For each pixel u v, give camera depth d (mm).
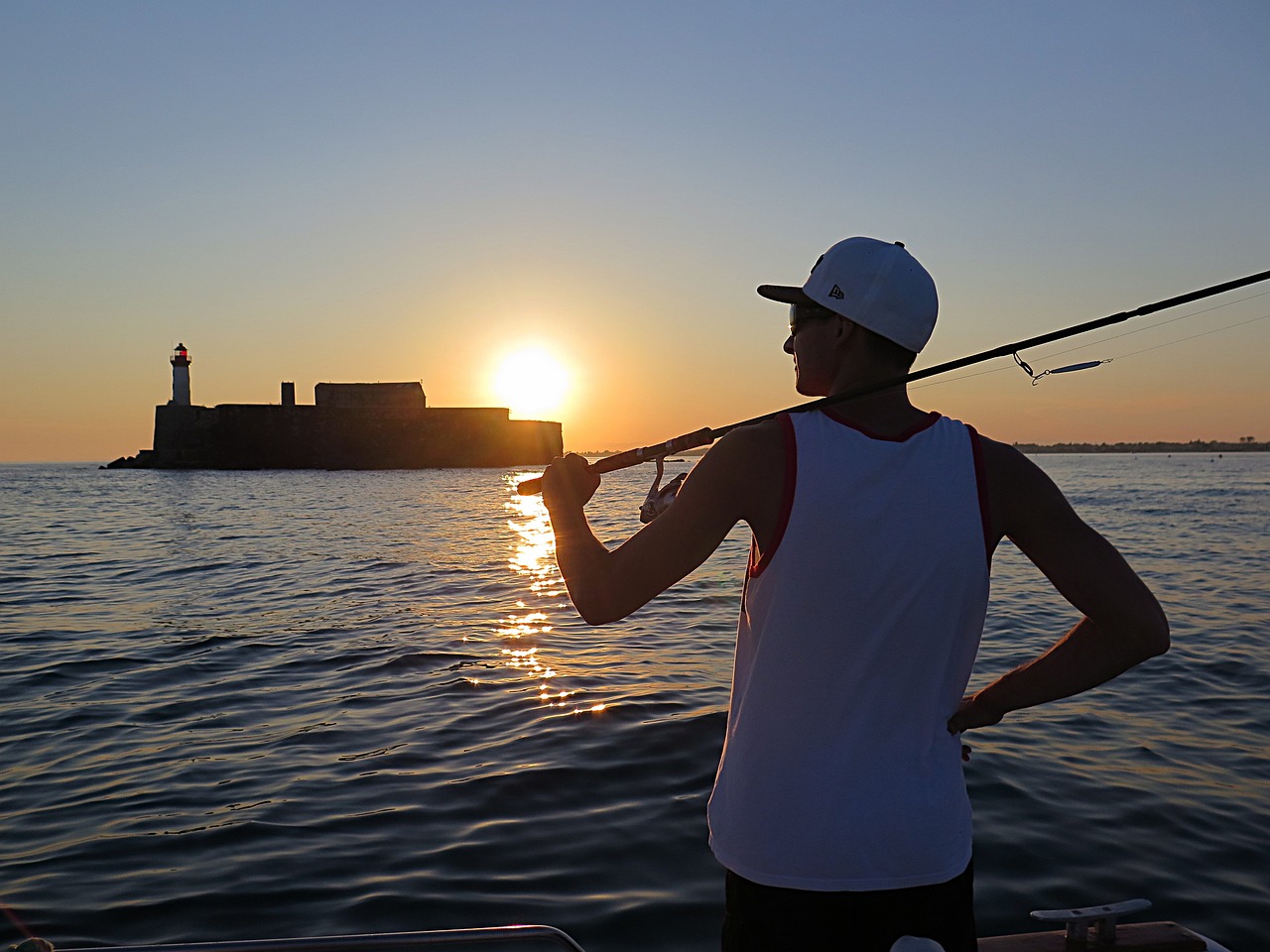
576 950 1863
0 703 7016
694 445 1533
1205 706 6535
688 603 11758
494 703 6742
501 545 21484
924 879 1304
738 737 1385
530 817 4562
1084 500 40281
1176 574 14641
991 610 11250
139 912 3688
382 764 5418
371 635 9695
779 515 1318
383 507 40219
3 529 27062
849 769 1307
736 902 1368
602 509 35875
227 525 28859
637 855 4125
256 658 8508
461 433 114000
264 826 4516
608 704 6598
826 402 1378
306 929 3539
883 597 1296
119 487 64812
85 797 4980
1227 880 3871
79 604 12117
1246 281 1376
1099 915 2254
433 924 3557
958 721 1413
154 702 6984
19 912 3695
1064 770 5184
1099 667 1340
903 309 1392
